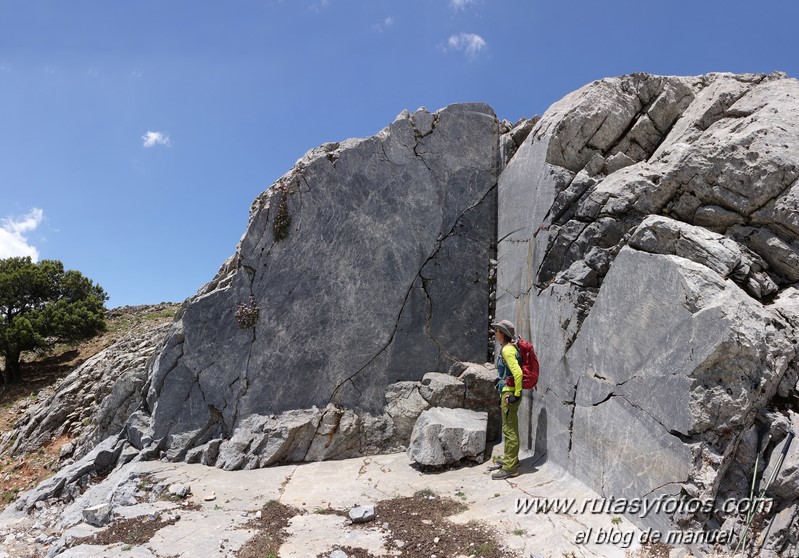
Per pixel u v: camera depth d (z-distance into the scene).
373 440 8.32
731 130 5.88
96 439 10.50
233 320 8.88
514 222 8.29
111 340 22.33
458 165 9.14
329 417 8.30
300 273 8.88
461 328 8.84
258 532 5.67
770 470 4.38
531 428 7.41
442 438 7.30
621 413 5.38
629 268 5.47
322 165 9.05
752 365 4.40
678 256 5.22
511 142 9.06
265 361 8.67
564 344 6.54
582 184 6.79
